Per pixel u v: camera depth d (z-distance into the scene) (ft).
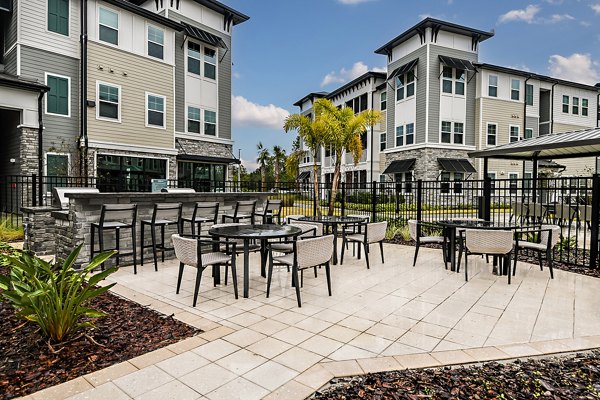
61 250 18.37
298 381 7.64
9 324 10.37
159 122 48.70
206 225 22.97
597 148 30.19
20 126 35.37
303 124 46.21
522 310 12.40
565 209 28.60
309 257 13.11
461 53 65.72
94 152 41.96
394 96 71.77
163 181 43.14
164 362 8.41
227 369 8.15
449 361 8.58
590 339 9.87
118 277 16.48
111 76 43.68
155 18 47.37
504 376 7.95
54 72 39.47
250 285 15.40
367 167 78.69
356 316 11.75
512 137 70.33
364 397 7.11
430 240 19.70
